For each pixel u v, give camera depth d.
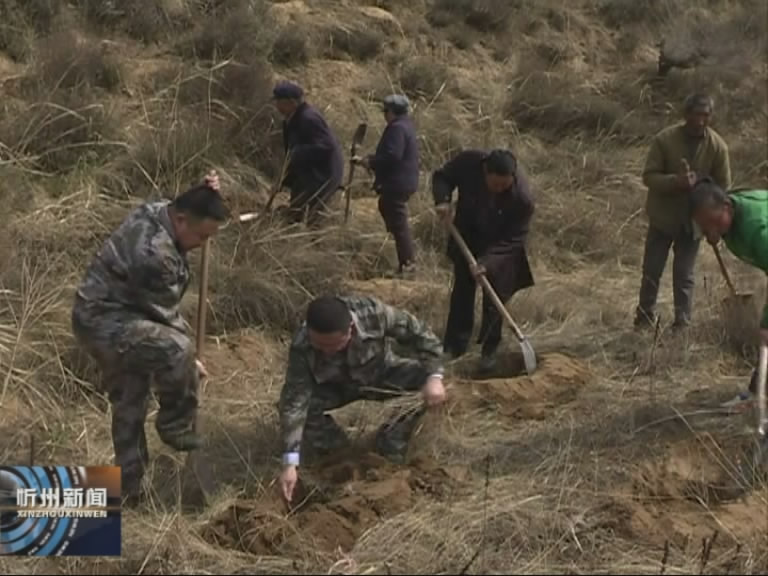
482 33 14.77
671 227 7.69
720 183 7.64
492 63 14.23
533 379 6.82
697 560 4.80
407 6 14.79
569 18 15.53
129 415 5.16
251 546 4.91
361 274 9.34
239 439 6.15
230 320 7.89
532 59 14.32
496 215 7.07
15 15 11.72
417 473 5.52
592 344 7.80
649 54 15.40
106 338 4.98
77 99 10.31
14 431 6.13
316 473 5.66
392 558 4.74
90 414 6.45
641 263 10.07
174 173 9.95
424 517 5.04
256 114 10.96
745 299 7.74
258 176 10.57
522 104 13.10
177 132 10.30
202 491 5.47
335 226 9.56
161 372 5.04
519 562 4.76
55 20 11.90
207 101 11.04
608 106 13.32
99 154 9.89
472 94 13.26
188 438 5.28
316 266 8.70
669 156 7.62
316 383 5.48
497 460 5.85
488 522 5.02
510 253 7.09
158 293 4.96
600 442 6.01
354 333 5.36
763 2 17.12
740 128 13.87
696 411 6.36
